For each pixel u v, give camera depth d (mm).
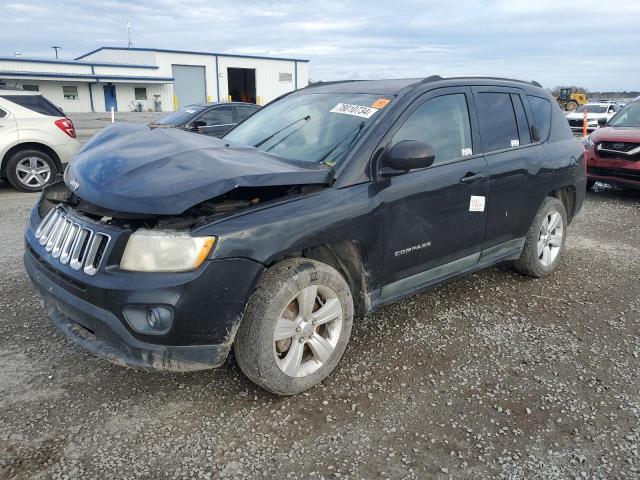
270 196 2873
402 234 3289
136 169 2727
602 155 8695
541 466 2436
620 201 8602
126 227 2561
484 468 2418
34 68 35844
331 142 3289
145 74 39844
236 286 2523
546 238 4703
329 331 3055
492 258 4172
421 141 3174
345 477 2340
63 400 2840
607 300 4359
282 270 2721
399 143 3074
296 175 2789
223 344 2568
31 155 8758
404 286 3477
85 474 2316
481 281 4723
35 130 8711
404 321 3879
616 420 2775
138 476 2318
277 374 2775
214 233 2479
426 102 3529
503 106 4211
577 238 6293
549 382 3121
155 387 2984
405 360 3328
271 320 2684
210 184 2496
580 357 3422
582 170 4961
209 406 2822
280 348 2846
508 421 2754
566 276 4910
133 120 28172
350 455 2480
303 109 3834
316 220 2793
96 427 2631
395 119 3293
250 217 2613
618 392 3031
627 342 3635
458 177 3588
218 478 2318
